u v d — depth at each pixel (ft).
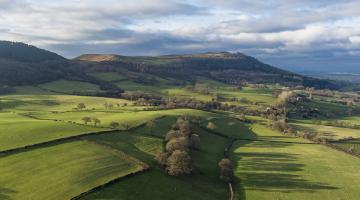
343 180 369.50
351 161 447.01
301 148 499.92
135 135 413.39
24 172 276.41
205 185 319.27
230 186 331.57
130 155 338.75
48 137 352.08
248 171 379.96
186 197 287.07
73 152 323.78
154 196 272.31
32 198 240.32
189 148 413.80
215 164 385.70
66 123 418.31
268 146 500.33
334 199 316.19
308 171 393.09
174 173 316.40
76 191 253.44
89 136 372.99
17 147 319.47
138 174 299.99
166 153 342.64
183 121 480.64
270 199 307.17
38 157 305.12
